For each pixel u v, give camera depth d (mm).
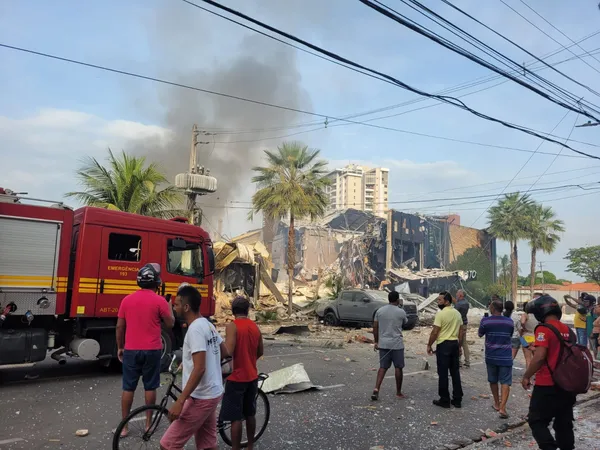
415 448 5391
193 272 9680
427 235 46062
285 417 6297
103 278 8383
